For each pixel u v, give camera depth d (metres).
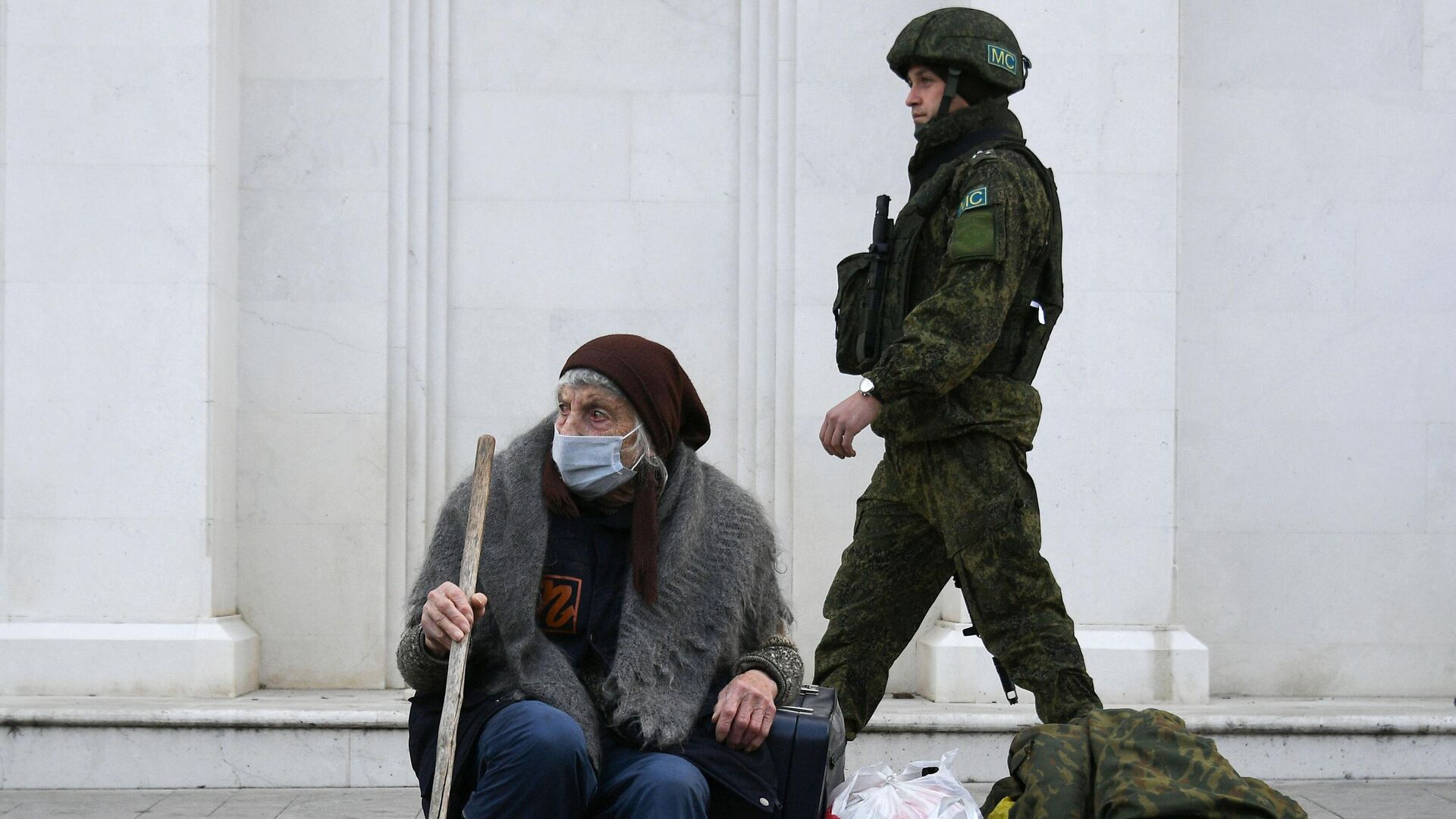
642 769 2.86
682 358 6.38
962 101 3.91
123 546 5.72
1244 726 5.26
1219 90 6.34
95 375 5.76
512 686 2.93
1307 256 6.36
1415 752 5.31
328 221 6.21
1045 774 3.25
